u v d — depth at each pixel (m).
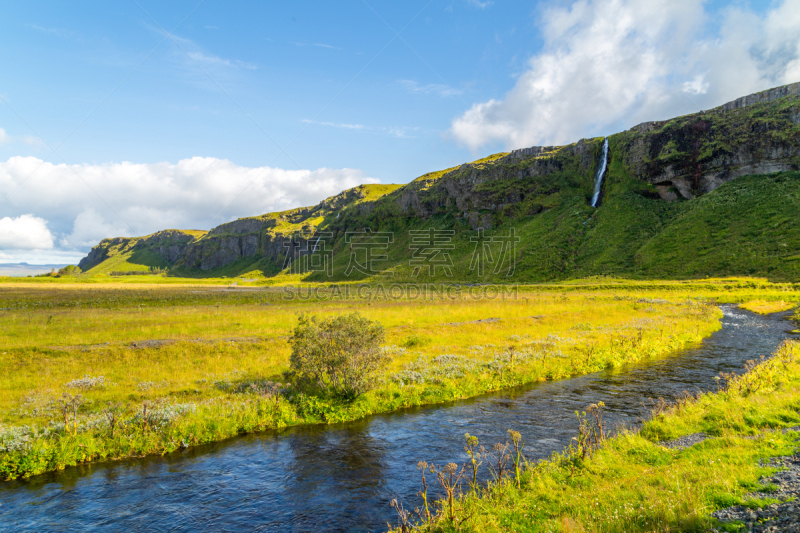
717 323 36.38
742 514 5.95
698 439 10.27
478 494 8.80
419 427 13.95
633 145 142.38
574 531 6.11
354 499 9.34
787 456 7.97
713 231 94.19
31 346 22.28
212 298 68.31
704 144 122.88
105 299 62.66
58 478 10.54
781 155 106.56
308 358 16.34
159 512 8.95
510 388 18.62
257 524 8.41
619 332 30.41
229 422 13.63
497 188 177.38
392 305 51.34
